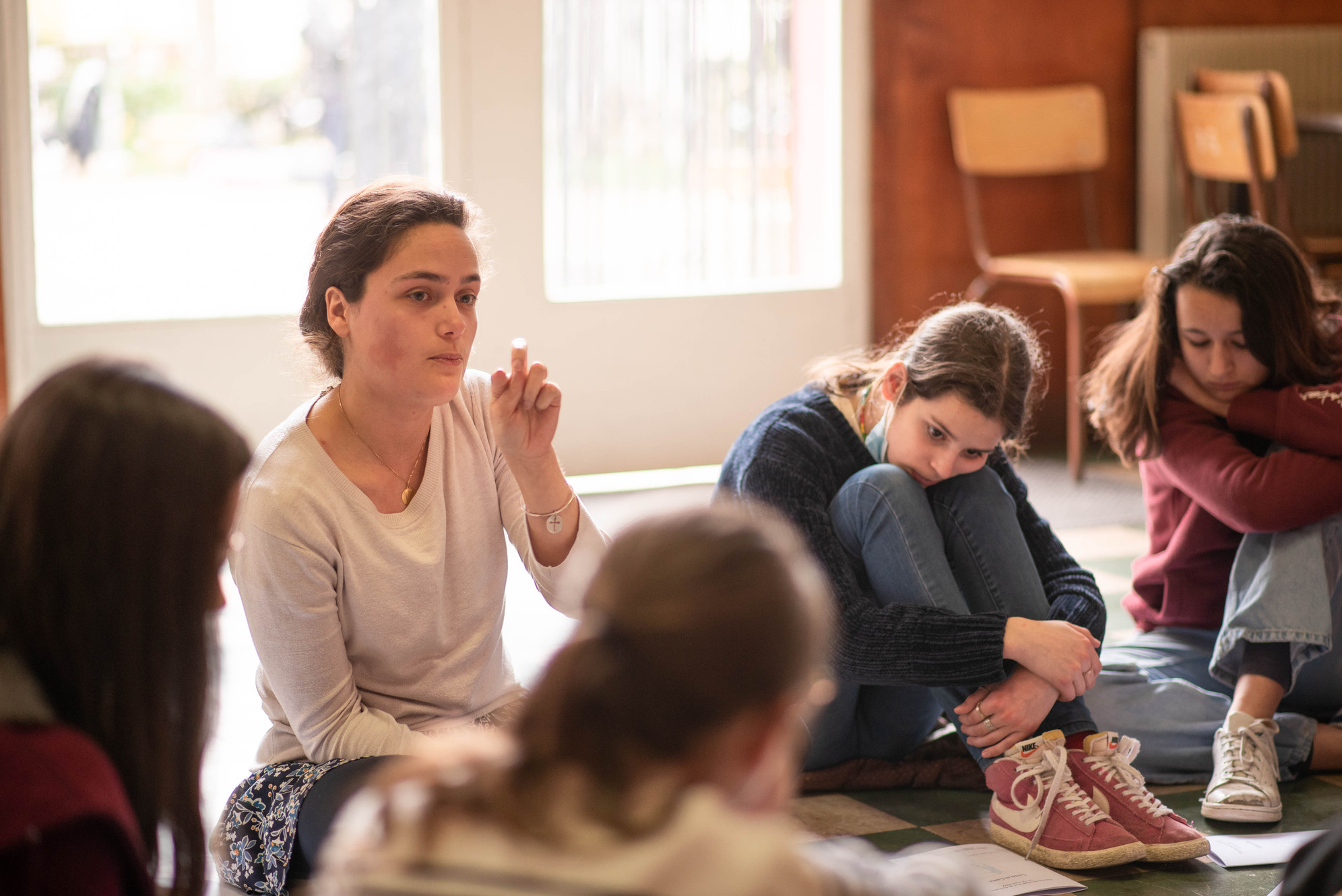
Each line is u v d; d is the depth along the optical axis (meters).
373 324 2.04
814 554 2.42
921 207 5.90
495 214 5.20
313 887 1.10
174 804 1.33
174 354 4.89
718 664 0.96
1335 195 6.38
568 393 5.38
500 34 5.12
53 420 1.24
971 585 2.49
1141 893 2.21
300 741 2.08
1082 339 6.22
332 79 6.08
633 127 5.48
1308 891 1.32
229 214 8.00
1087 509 4.93
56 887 1.13
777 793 1.08
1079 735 2.43
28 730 1.19
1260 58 6.18
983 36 5.89
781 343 5.71
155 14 8.54
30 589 1.24
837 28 5.64
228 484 1.29
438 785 1.00
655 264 5.60
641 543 1.01
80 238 7.24
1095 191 6.20
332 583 2.05
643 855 0.94
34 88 4.71
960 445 2.41
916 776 2.70
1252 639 2.63
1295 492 2.59
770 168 5.75
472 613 2.22
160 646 1.27
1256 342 2.71
